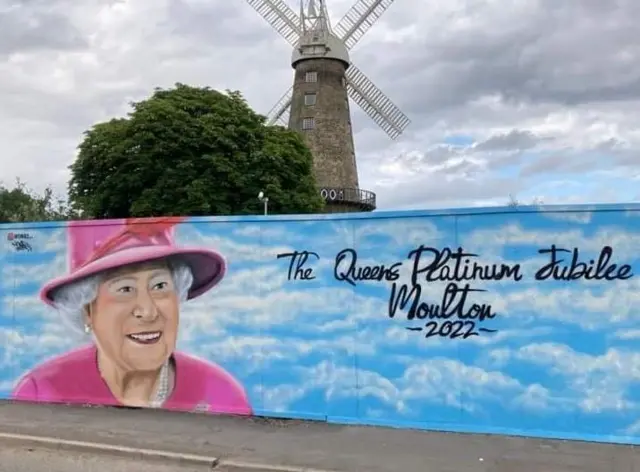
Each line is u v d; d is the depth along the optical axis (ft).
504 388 27.37
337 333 29.63
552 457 24.11
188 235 31.71
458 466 23.07
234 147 107.34
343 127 173.27
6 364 34.60
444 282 28.25
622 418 25.94
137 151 105.19
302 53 173.78
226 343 31.09
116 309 32.68
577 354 26.53
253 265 30.81
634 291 25.96
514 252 27.37
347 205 169.27
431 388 28.30
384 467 22.99
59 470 23.62
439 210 28.35
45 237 33.94
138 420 29.81
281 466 23.16
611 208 26.25
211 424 29.12
